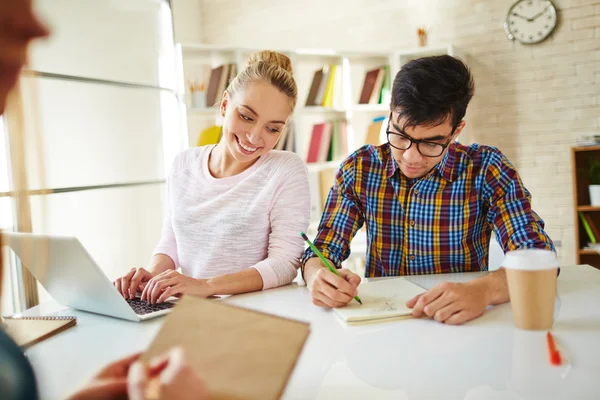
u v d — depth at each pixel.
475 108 3.88
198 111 3.48
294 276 1.41
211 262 1.50
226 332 0.62
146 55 3.83
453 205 1.43
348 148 4.00
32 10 0.35
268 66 1.41
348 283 1.12
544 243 1.19
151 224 3.87
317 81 3.86
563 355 0.80
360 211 1.53
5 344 0.44
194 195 1.55
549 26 3.56
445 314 0.98
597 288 1.17
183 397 0.44
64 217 3.20
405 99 1.17
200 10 4.95
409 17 4.05
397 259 1.51
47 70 3.04
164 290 1.21
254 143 1.42
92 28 3.37
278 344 0.60
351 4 4.27
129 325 1.08
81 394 0.50
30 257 1.05
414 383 0.72
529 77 3.68
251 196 1.49
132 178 3.71
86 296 1.13
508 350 0.83
